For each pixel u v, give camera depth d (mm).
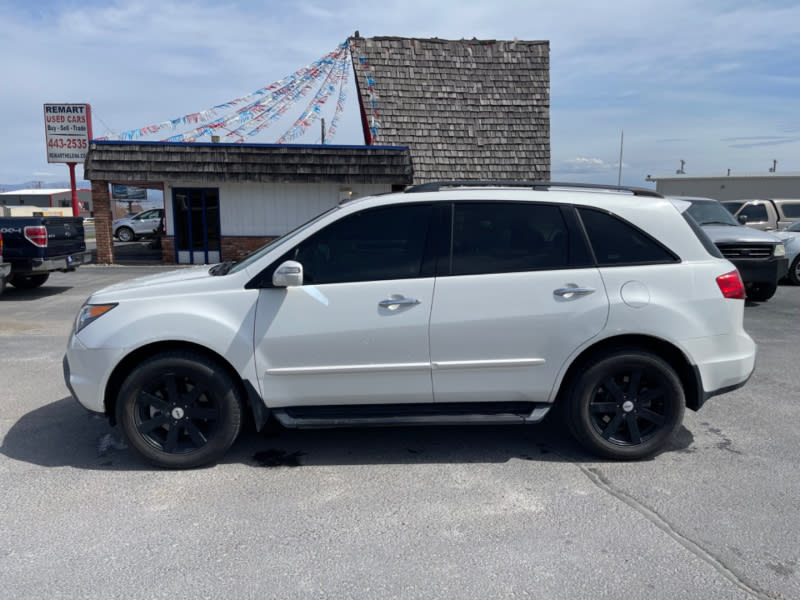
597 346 4098
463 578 2869
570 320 3959
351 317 3934
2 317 9703
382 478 3932
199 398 4035
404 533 3268
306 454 4312
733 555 3047
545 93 19344
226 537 3234
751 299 10992
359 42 18906
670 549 3102
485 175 18406
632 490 3752
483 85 19188
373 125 18125
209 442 4031
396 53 19031
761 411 5199
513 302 3951
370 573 2914
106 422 4965
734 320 4117
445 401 4098
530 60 19641
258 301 3949
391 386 4027
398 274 3996
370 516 3449
